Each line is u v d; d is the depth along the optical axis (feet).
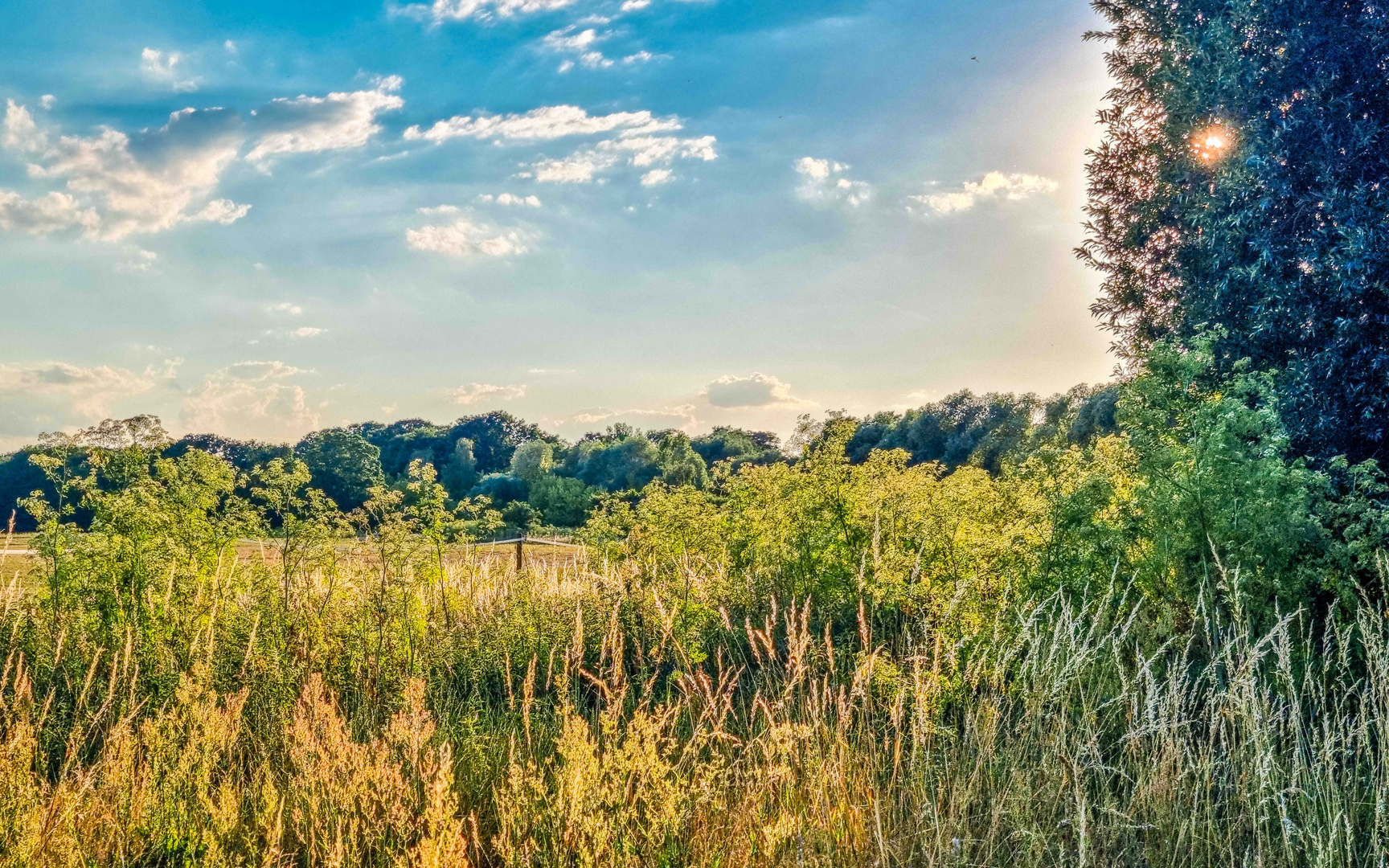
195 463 24.98
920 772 15.62
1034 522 22.86
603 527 29.68
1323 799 14.37
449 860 12.28
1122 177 36.24
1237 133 29.94
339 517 24.68
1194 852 13.79
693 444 212.43
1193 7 31.53
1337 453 27.04
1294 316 28.27
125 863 13.67
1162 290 35.09
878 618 22.53
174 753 16.30
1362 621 16.74
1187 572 20.30
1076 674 16.66
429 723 15.96
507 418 297.53
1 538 23.08
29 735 15.97
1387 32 27.96
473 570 34.37
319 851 14.12
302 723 16.47
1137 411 22.56
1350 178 28.02
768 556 28.27
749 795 14.96
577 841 13.16
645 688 18.58
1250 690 15.40
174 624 21.98
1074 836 14.08
